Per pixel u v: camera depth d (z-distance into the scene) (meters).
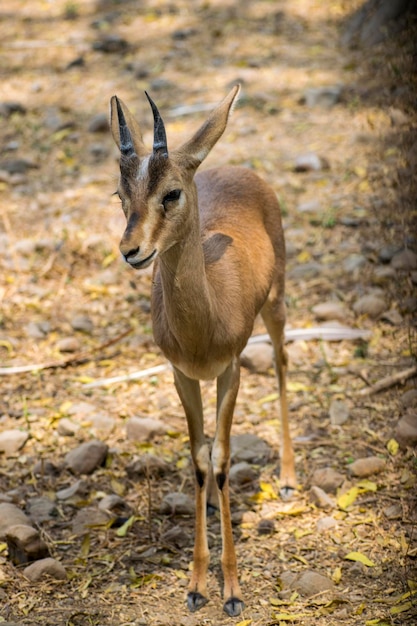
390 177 14.32
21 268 13.37
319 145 16.06
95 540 8.73
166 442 10.16
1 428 10.43
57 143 17.09
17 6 24.12
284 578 8.05
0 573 8.20
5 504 8.95
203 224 8.63
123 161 6.86
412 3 18.89
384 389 10.67
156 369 11.39
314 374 11.14
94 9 23.56
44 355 11.74
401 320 11.78
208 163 15.59
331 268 13.05
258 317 12.40
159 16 22.67
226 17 22.28
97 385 11.17
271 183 15.02
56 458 9.95
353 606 7.70
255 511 9.08
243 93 18.16
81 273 13.39
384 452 9.72
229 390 8.01
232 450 9.92
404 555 8.18
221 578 8.28
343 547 8.47
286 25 21.48
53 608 7.82
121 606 7.86
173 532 8.70
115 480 9.56
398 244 13.12
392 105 15.72
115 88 18.95
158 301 8.03
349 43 19.81
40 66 20.34
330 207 14.32
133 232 6.68
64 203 15.05
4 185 15.68
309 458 9.80
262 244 9.01
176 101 18.06
